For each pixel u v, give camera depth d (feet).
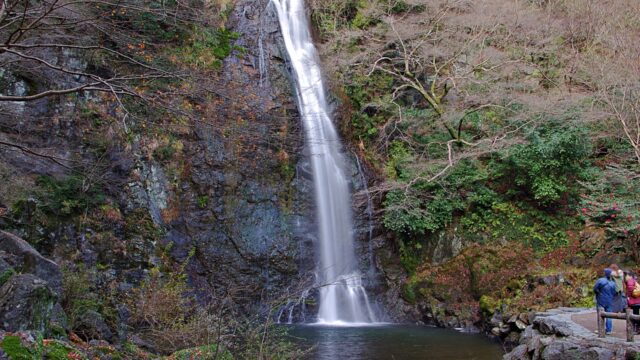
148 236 47.93
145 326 35.09
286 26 70.38
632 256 49.14
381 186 60.70
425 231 59.67
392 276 59.98
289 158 59.57
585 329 30.12
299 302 54.24
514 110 59.62
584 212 52.01
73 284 31.30
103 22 30.53
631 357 24.23
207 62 56.75
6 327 20.30
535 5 69.15
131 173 49.26
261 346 25.41
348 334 47.19
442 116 58.95
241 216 54.95
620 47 53.57
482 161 62.54
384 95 70.64
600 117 53.88
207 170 54.34
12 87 43.57
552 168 57.00
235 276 52.49
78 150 46.29
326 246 59.26
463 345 42.09
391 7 68.44
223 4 63.46
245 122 37.52
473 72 62.44
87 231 43.62
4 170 38.78
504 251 53.88
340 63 68.64
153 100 27.86
